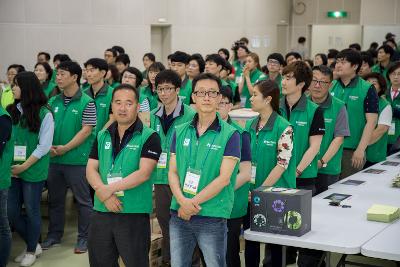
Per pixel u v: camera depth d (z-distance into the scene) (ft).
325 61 28.04
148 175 10.08
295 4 52.47
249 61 25.17
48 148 14.25
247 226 11.55
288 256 13.88
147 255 10.50
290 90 11.93
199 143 9.46
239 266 11.17
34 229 14.69
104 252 10.36
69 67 15.29
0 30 29.50
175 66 18.19
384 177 14.17
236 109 22.22
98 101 17.28
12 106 14.44
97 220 10.27
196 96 9.41
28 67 30.99
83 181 15.69
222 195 9.37
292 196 9.30
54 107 15.62
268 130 11.07
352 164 14.97
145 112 14.93
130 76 17.85
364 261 14.97
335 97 14.08
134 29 37.14
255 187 11.23
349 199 11.95
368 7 47.70
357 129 15.35
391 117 16.38
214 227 9.37
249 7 47.21
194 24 42.14
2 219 12.89
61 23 32.53
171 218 9.82
